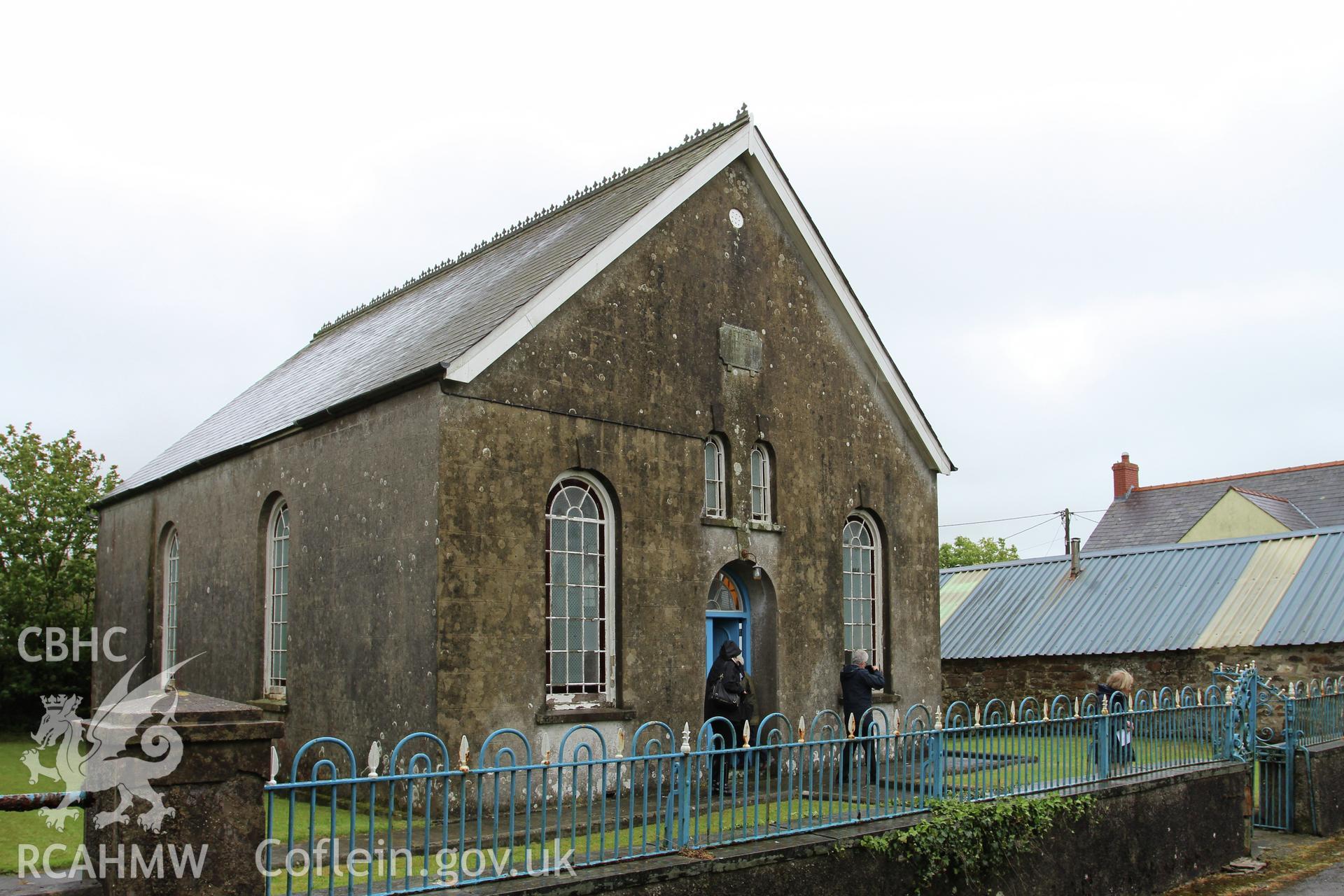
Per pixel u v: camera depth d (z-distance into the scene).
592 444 12.55
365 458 12.38
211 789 5.88
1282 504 34.31
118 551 19.80
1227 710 13.82
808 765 10.16
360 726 11.91
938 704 16.92
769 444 14.80
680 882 7.68
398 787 11.15
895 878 9.13
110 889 5.60
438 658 10.91
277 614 14.26
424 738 10.91
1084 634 20.95
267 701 13.77
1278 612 19.06
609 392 12.83
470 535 11.31
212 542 15.87
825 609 15.22
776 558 14.62
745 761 8.66
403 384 11.58
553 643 12.14
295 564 13.51
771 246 15.26
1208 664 19.16
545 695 11.93
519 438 11.86
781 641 14.52
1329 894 11.47
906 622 16.64
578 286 12.48
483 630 11.30
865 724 10.16
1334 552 20.12
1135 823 11.66
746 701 12.55
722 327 14.31
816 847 8.56
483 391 11.59
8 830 10.18
